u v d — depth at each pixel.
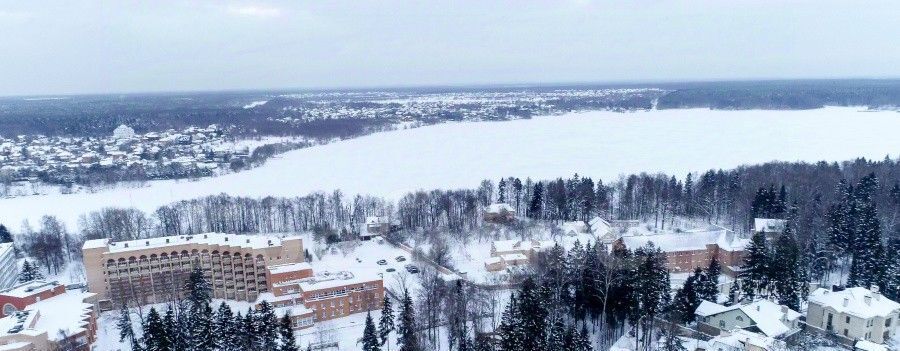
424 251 196.50
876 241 153.00
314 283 154.88
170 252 166.25
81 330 132.62
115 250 162.38
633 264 140.75
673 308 135.88
